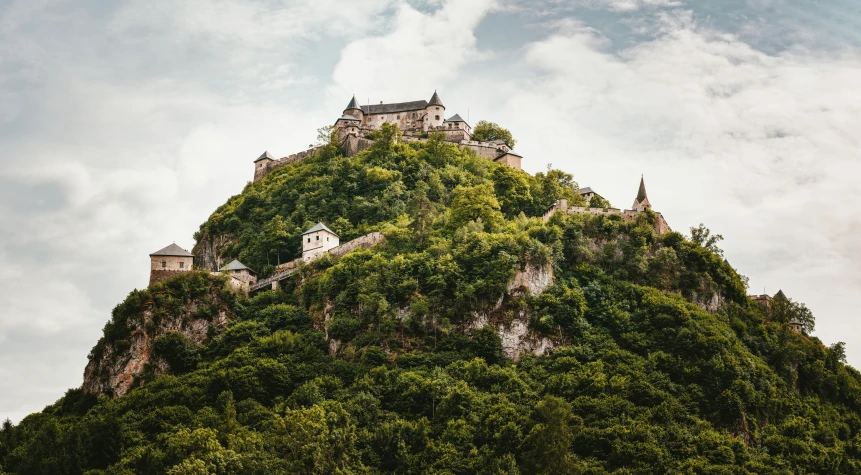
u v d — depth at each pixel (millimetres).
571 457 166375
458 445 173750
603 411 182125
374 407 183500
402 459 171000
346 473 154125
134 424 187625
